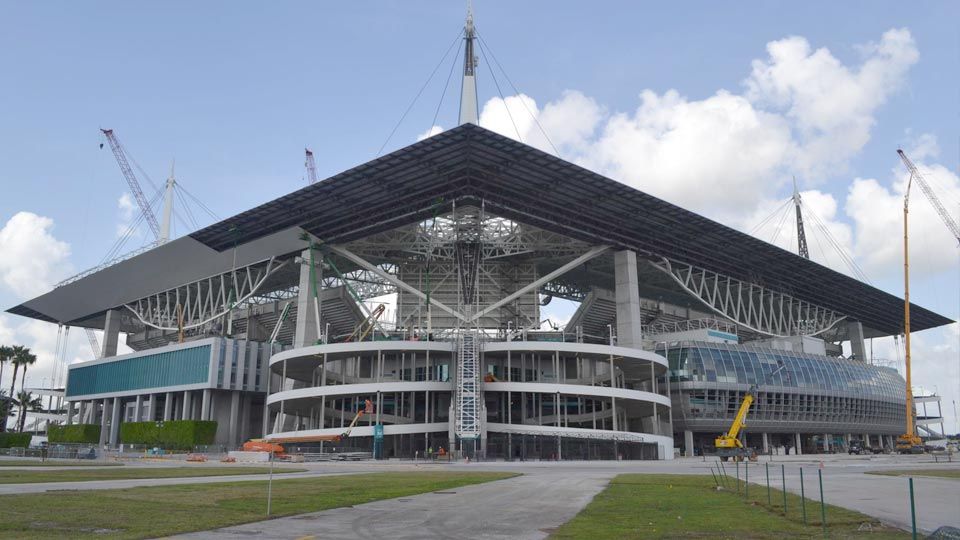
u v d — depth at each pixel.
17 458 67.69
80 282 127.44
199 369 106.44
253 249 104.25
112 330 132.62
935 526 20.05
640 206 93.38
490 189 87.00
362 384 84.12
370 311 107.38
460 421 79.69
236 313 122.50
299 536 18.02
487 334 103.88
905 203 144.00
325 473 48.34
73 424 123.00
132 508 22.81
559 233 96.50
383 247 100.31
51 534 17.06
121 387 120.38
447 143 78.50
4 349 135.00
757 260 115.50
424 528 19.84
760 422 114.31
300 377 103.25
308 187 87.88
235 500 26.31
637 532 18.94
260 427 116.88
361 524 20.53
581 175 85.56
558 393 83.31
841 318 149.25
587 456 80.69
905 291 138.38
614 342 121.62
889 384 140.25
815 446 129.38
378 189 88.31
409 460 76.06
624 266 100.94
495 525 20.48
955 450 130.62
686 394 108.38
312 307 97.88
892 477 43.16
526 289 95.94
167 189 143.62
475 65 93.75
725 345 113.88
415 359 92.19
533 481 39.69
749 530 19.33
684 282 113.88
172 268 115.06
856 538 17.83
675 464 68.06
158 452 89.31
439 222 97.69
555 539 17.77
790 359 120.44
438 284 106.00
